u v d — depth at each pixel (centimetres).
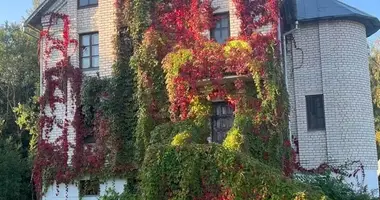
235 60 1464
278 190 1134
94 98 1802
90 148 1783
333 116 1981
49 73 1844
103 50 1883
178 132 1467
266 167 1184
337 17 2025
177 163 1221
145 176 1237
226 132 1639
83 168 1767
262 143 1430
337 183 1554
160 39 1664
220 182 1183
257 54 1460
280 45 1741
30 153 2269
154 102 1652
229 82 1538
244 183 1162
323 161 1962
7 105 3077
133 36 1766
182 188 1198
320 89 2019
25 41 3328
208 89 1541
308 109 2027
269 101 1436
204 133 1512
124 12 1806
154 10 1753
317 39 2053
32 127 2489
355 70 2030
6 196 2059
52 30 1961
